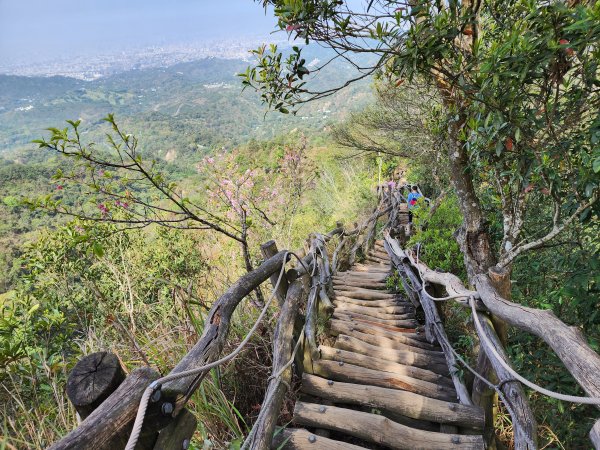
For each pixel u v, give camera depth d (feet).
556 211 7.33
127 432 3.43
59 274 13.10
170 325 10.65
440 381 8.98
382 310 14.26
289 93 7.52
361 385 8.22
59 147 7.09
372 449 7.29
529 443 5.20
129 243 14.89
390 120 26.99
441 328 10.11
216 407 7.07
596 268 6.99
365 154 39.58
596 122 5.62
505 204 8.80
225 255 15.67
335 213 37.22
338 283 17.70
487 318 6.94
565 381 7.08
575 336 4.29
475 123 7.23
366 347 10.22
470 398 7.93
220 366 8.38
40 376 8.07
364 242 25.12
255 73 7.50
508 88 6.02
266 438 6.16
